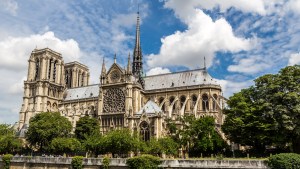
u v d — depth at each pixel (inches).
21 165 3137.3
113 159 2546.8
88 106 6402.6
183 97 5546.3
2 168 3262.8
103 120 5359.3
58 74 7209.6
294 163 1834.4
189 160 2249.0
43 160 2974.9
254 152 3284.9
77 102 6747.1
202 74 5674.2
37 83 6727.4
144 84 6112.2
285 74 3065.9
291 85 2942.9
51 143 4153.5
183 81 5757.9
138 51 6309.1
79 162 2699.3
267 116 2952.8
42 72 6835.6
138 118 4252.0
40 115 4795.8
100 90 5580.7
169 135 3855.8
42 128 4451.3
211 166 2153.1
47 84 6776.6
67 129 4709.6
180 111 5024.6
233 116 3344.0
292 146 2965.1
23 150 4758.9
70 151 4133.9
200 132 3622.0
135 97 5359.3
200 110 5246.1
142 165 2362.2
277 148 3208.7
